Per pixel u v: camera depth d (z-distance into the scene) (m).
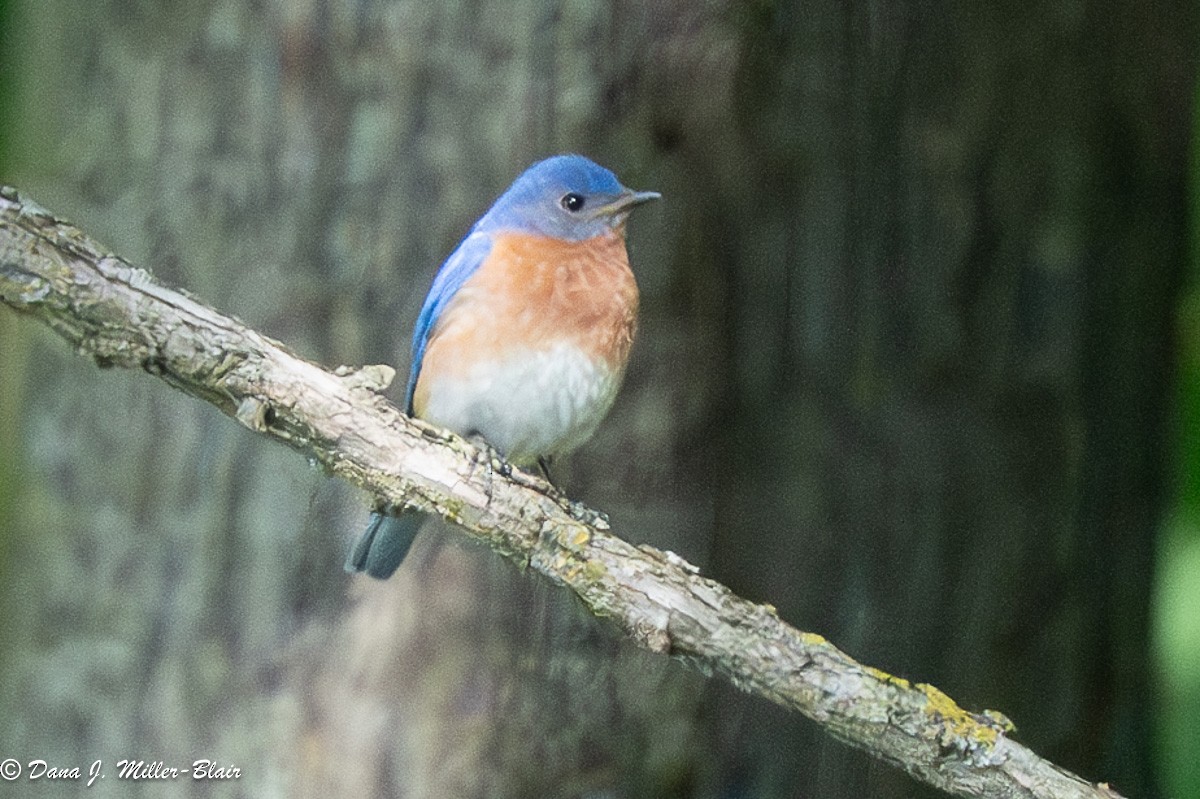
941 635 11.11
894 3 10.86
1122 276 11.77
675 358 10.25
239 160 10.29
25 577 10.52
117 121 10.46
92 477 10.47
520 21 10.16
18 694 10.45
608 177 9.95
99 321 7.41
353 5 10.20
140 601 10.38
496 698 10.04
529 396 9.84
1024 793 7.50
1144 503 12.10
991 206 11.20
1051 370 11.40
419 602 10.12
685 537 10.22
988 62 11.12
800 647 7.63
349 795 10.05
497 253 9.87
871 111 10.84
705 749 10.17
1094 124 11.52
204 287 10.23
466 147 10.20
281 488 10.30
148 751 10.28
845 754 10.59
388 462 7.86
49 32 10.70
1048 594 11.43
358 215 10.20
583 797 10.02
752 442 10.56
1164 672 13.68
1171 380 12.45
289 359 7.74
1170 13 11.91
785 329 10.62
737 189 10.41
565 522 7.88
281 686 10.21
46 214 7.40
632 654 10.09
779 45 10.45
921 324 11.01
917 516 11.00
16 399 10.66
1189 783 13.52
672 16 10.16
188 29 10.38
